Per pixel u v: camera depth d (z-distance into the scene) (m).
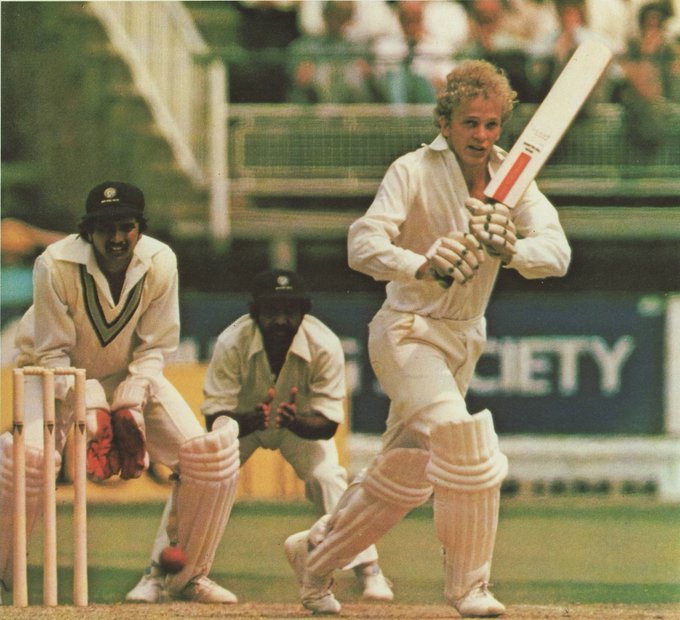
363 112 43.91
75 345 17.48
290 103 44.28
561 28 42.31
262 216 44.59
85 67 43.84
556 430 38.75
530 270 15.73
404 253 15.50
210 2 46.56
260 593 22.42
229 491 17.70
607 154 43.31
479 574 15.97
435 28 43.38
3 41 43.69
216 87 43.88
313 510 34.34
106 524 31.77
